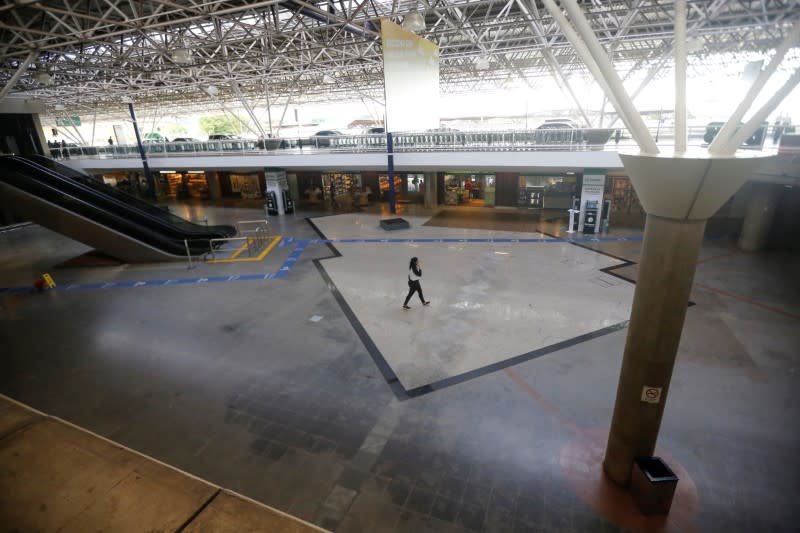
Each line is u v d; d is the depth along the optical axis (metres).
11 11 15.35
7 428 1.41
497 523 5.04
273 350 9.21
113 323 10.81
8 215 24.19
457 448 6.23
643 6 15.47
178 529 1.02
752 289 11.73
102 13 16.84
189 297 12.45
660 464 5.12
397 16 16.53
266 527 1.02
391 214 24.16
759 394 7.23
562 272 13.53
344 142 22.98
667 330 4.54
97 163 29.83
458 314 10.64
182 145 26.73
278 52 20.67
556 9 4.43
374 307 11.28
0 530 1.07
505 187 26.03
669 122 19.45
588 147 17.83
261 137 28.77
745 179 3.83
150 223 18.61
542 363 8.37
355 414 7.06
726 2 14.82
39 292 13.29
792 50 22.88
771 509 5.12
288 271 14.58
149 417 7.13
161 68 22.48
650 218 4.37
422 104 13.35
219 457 6.20
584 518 5.07
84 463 1.26
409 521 5.09
